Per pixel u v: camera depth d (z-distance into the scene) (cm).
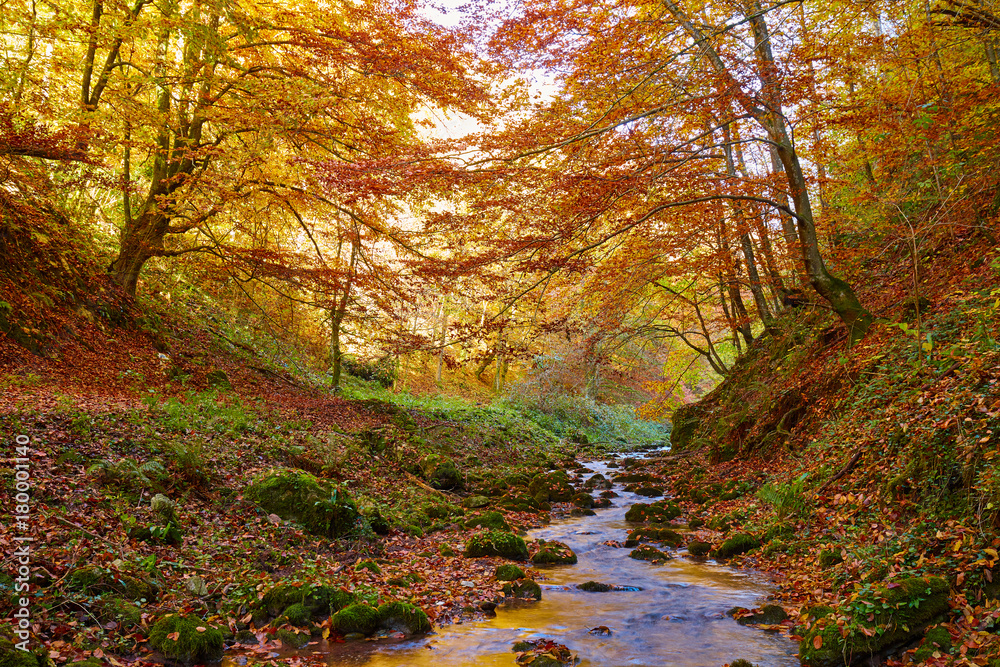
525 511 1115
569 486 1395
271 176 1444
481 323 1129
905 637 417
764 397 1335
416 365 2744
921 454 612
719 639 497
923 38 986
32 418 758
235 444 955
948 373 696
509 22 871
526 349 1141
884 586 456
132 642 437
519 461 1817
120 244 1673
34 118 1307
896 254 1163
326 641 491
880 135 1031
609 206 877
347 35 1352
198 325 1848
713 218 1189
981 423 559
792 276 1391
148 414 945
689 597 611
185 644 434
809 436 1050
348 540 755
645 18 915
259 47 1512
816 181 1159
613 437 2811
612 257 1221
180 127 1437
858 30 1077
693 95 880
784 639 493
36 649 375
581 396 2809
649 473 1595
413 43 1307
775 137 965
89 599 455
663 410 2094
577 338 1969
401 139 1484
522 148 880
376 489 1040
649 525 993
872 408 811
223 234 1889
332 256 1908
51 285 1327
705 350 1848
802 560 661
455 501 1151
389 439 1370
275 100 1366
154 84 1427
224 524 693
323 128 1480
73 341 1270
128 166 1576
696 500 1133
